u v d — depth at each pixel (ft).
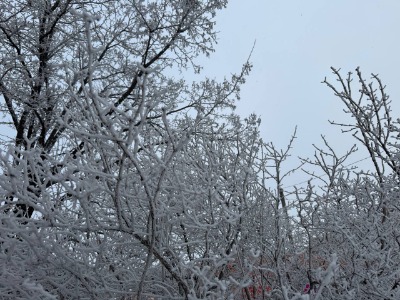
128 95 30.42
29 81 29.17
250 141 16.14
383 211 15.57
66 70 9.33
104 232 10.57
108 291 11.00
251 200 14.78
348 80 16.24
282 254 14.38
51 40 30.42
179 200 11.55
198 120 11.50
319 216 15.26
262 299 13.91
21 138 29.45
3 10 29.94
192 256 13.99
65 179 9.91
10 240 10.46
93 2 31.35
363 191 15.48
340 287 12.87
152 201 9.68
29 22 29.99
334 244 14.75
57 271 11.94
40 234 10.24
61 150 13.71
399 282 12.64
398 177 15.64
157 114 25.64
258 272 14.52
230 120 28.27
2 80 29.17
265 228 14.42
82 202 9.90
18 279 10.71
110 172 10.46
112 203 12.27
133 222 10.27
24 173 9.77
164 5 31.65
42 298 11.09
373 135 16.17
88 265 10.86
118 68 32.81
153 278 13.74
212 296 9.99
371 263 14.15
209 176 11.98
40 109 28.35
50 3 30.81
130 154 9.20
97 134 9.25
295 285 14.94
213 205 13.21
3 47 30.40
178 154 12.21
